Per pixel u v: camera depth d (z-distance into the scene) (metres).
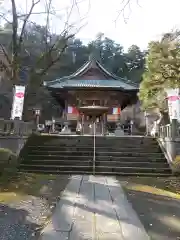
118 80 31.55
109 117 30.14
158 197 6.67
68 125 27.48
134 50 52.47
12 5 13.35
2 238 3.84
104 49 54.47
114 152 11.86
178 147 10.53
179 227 4.43
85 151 12.00
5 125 11.69
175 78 11.76
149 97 14.19
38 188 7.41
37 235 3.95
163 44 11.37
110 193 6.91
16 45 13.66
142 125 34.81
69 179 8.95
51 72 39.78
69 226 4.32
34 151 12.05
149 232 4.16
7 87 27.47
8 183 7.95
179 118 13.61
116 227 4.31
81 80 31.28
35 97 37.44
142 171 10.44
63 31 14.45
